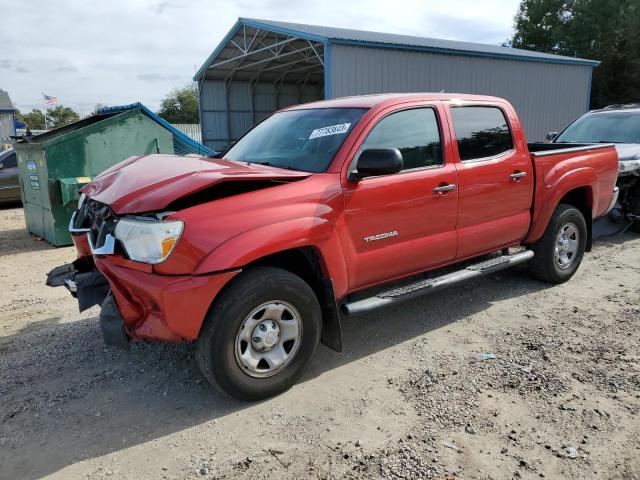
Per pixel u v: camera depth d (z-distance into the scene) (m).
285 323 3.47
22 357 4.20
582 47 40.09
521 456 2.87
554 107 23.58
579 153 5.71
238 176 3.26
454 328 4.61
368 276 3.98
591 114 9.73
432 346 4.26
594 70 34.91
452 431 3.11
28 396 3.60
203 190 3.30
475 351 4.15
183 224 3.09
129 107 9.27
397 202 4.00
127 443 3.07
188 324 3.12
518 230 5.10
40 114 82.00
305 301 3.52
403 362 3.99
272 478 2.76
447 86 19.22
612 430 3.08
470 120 4.68
